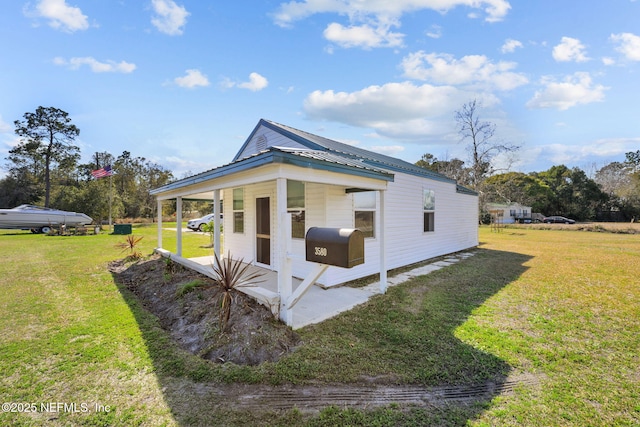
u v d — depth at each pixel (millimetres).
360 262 3504
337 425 2195
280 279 3840
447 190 10625
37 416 2295
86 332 3814
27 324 4082
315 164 4023
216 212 5699
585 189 37188
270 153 3604
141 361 3088
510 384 2723
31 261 8734
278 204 3834
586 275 7098
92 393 2578
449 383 2740
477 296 5371
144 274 6930
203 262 8320
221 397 2518
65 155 30703
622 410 2359
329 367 2951
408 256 8375
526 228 24828
